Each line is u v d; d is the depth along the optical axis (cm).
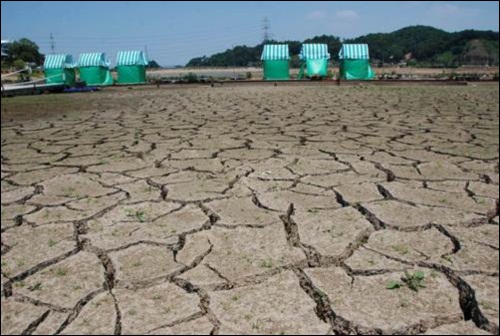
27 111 773
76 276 171
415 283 159
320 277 165
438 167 325
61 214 239
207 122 582
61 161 368
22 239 207
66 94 1229
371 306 145
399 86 1309
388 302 148
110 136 488
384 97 934
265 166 332
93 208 247
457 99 873
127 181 300
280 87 1327
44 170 338
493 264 173
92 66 1683
